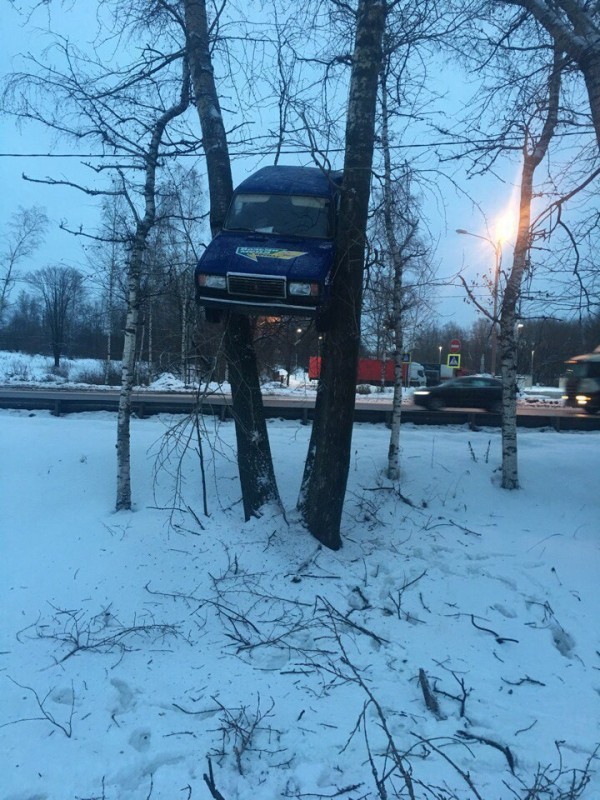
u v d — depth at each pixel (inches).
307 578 253.1
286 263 258.1
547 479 378.0
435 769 145.3
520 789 138.2
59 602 237.1
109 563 262.8
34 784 140.2
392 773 142.3
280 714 167.5
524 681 189.2
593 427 571.8
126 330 328.8
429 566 270.8
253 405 309.0
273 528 285.1
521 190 351.3
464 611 234.5
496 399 807.7
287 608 231.3
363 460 395.9
